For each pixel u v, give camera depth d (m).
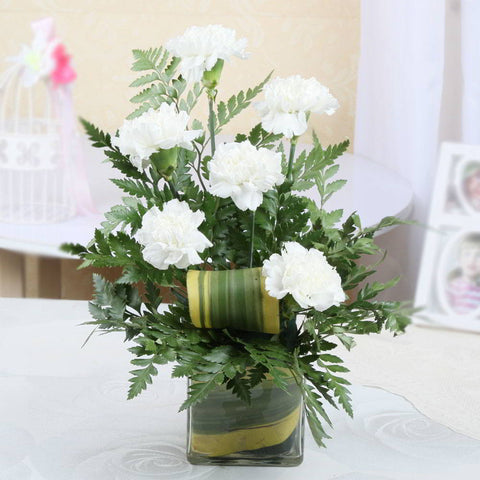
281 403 1.02
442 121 2.71
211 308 0.94
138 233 0.92
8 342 1.40
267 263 0.91
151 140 0.93
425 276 2.30
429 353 1.75
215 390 1.01
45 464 1.05
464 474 1.06
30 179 2.16
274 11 2.89
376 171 2.59
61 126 2.36
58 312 1.53
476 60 2.58
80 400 1.22
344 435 1.15
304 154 1.06
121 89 2.95
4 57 2.85
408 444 1.13
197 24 2.91
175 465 1.06
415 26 2.57
